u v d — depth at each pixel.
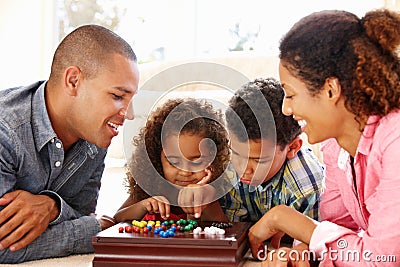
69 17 2.90
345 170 1.03
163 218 1.11
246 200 1.22
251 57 2.05
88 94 1.12
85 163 1.24
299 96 0.92
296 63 0.90
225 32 2.69
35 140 1.12
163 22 2.79
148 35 2.81
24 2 2.81
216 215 1.15
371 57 0.86
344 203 1.08
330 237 0.89
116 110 1.14
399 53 0.89
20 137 1.09
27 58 2.83
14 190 1.09
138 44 2.83
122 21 2.85
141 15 2.82
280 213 0.98
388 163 0.85
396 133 0.86
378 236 0.84
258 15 2.61
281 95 1.13
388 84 0.87
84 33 1.14
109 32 1.17
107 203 1.71
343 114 0.91
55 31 2.89
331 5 2.34
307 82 0.90
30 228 1.02
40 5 2.84
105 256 0.93
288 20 2.54
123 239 0.92
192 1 2.71
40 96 1.14
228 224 1.03
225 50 2.69
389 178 0.85
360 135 0.93
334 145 1.09
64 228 1.08
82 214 1.29
